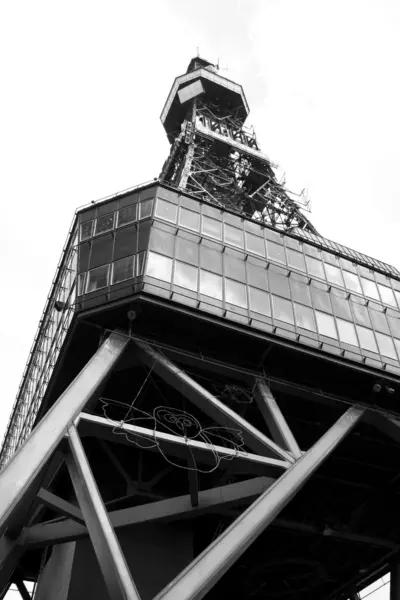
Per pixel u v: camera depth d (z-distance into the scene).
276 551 28.00
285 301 24.70
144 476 22.80
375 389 23.77
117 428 16.84
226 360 22.89
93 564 19.16
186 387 19.45
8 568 16.83
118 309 21.31
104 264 23.09
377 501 26.94
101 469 22.61
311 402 24.50
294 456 17.92
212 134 53.16
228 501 17.42
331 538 26.72
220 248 25.00
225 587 29.42
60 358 22.62
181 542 21.02
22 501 15.41
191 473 17.22
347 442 25.31
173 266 22.95
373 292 28.34
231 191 47.53
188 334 22.28
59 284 27.36
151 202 25.16
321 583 30.70
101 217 25.33
